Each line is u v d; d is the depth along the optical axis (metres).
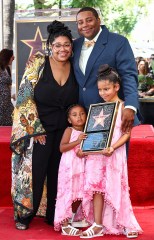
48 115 4.67
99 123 4.44
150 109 8.62
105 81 4.42
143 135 5.95
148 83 9.48
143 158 5.51
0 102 8.18
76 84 4.66
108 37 4.55
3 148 5.53
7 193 5.59
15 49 7.82
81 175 4.56
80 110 4.59
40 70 4.64
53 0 12.29
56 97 4.62
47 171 4.79
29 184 4.67
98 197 4.46
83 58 4.59
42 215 4.97
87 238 4.44
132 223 4.48
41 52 7.77
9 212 5.39
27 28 7.77
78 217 4.76
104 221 4.52
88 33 4.52
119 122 4.44
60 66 4.62
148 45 16.14
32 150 4.68
